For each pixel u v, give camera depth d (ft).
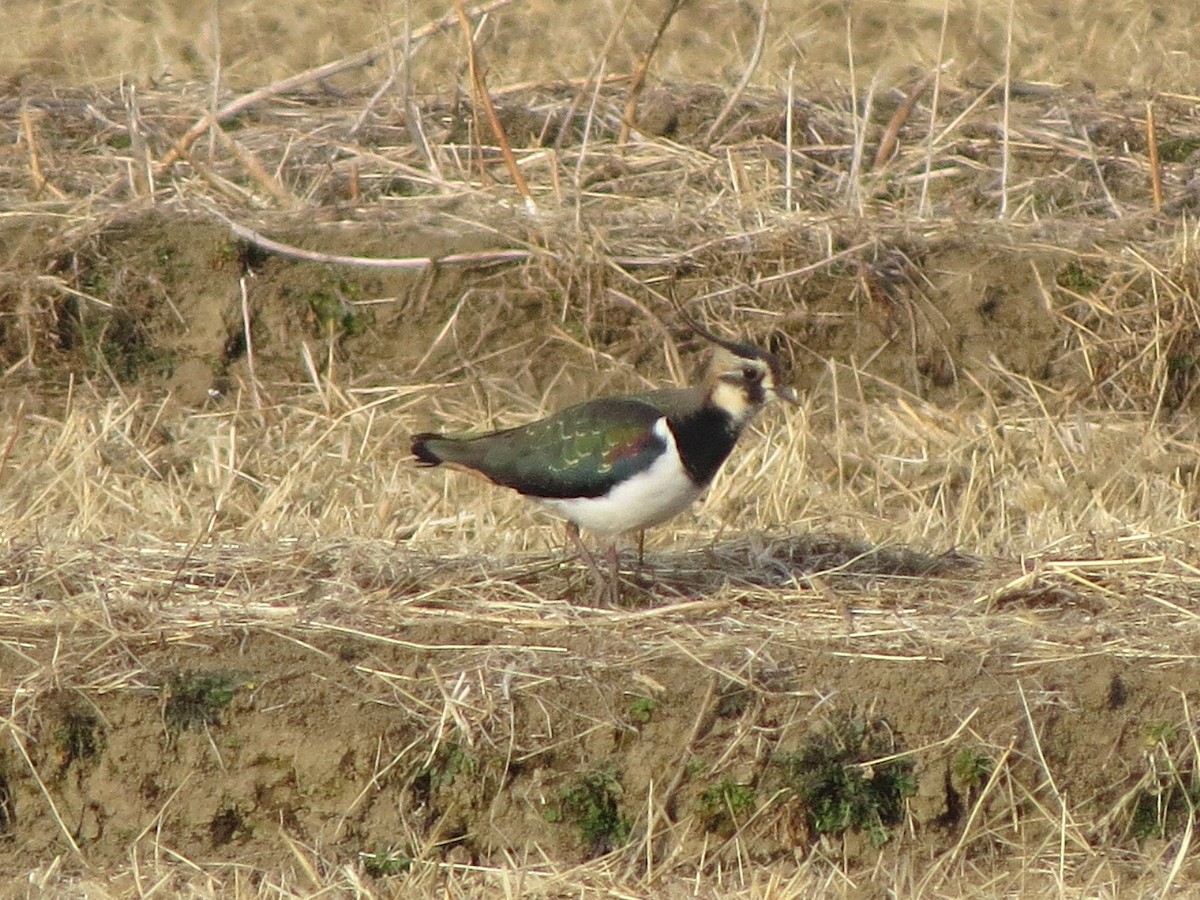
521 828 34.17
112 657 35.12
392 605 36.96
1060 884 32.55
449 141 58.70
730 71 65.67
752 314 50.39
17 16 71.51
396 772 34.04
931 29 71.92
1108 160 57.98
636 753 34.12
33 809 34.50
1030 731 34.14
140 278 50.49
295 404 49.11
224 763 34.24
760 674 34.76
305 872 33.60
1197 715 34.32
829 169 56.80
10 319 49.62
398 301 50.55
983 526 44.09
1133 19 71.77
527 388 49.78
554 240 50.96
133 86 55.42
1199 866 33.65
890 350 50.47
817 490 45.42
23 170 55.31
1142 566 39.04
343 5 73.10
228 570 38.55
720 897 32.63
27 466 45.29
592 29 71.05
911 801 34.17
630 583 38.42
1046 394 49.80
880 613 37.06
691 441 36.40
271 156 57.21
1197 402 49.85
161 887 32.81
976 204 55.67
